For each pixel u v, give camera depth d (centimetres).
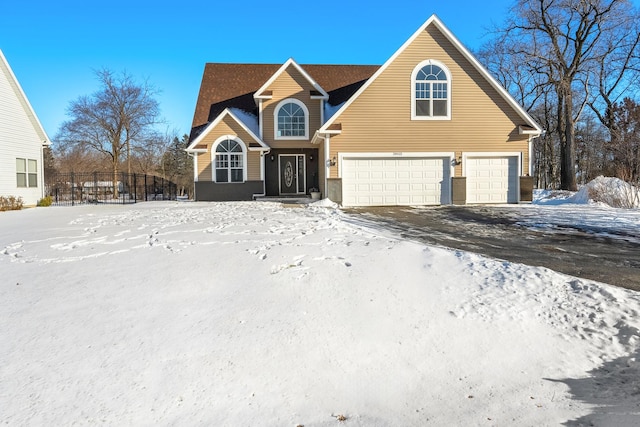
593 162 3819
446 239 964
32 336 417
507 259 757
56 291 539
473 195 1791
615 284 601
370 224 1203
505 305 516
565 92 2630
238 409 328
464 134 1772
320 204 1712
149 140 3772
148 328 440
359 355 412
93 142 3612
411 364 405
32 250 765
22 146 2028
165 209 1606
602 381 385
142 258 691
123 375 358
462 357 419
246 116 2269
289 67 2192
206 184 2109
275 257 679
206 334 432
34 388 336
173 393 340
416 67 1748
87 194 3178
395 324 473
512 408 344
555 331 465
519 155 1788
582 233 1052
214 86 2616
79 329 434
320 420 322
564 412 338
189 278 586
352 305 511
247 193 2122
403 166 1772
